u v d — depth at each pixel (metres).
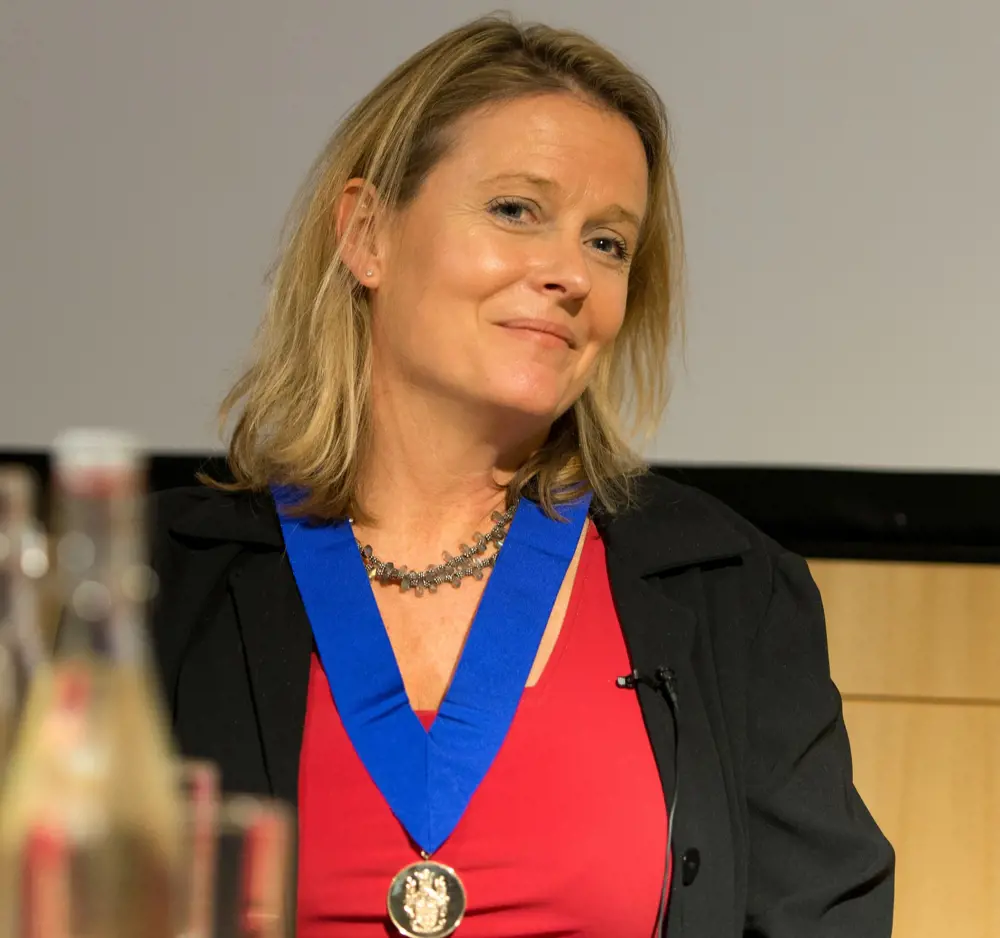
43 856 1.94
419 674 4.32
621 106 4.50
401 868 3.91
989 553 7.00
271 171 7.02
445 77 4.35
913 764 7.03
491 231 4.20
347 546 4.45
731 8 6.95
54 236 7.11
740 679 4.48
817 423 7.05
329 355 4.54
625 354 5.11
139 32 7.05
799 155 6.98
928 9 6.89
